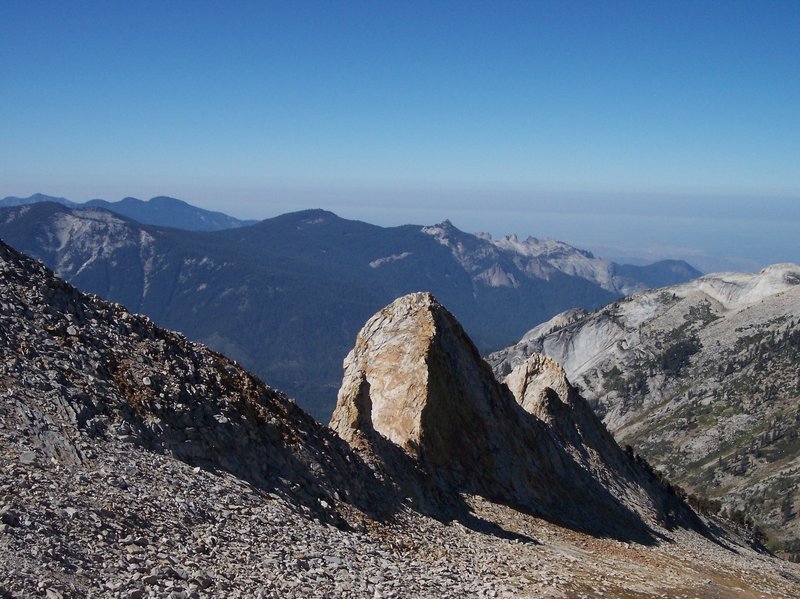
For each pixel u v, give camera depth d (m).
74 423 17.52
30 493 14.02
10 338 19.00
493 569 22.25
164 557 14.05
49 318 20.67
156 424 19.44
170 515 15.98
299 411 26.22
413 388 36.00
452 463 34.75
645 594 24.02
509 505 35.50
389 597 16.69
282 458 22.33
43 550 12.35
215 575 14.28
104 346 21.28
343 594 15.99
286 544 17.42
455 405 37.59
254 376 26.05
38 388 17.91
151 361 22.02
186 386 21.69
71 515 13.84
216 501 17.80
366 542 20.72
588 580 23.88
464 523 28.62
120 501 15.42
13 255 22.17
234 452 20.92
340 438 27.19
